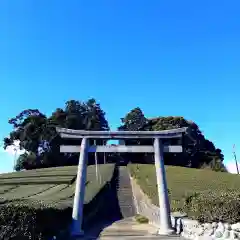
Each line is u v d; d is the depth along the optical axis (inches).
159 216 1219.9
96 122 4456.2
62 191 1897.1
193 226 858.8
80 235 1019.9
